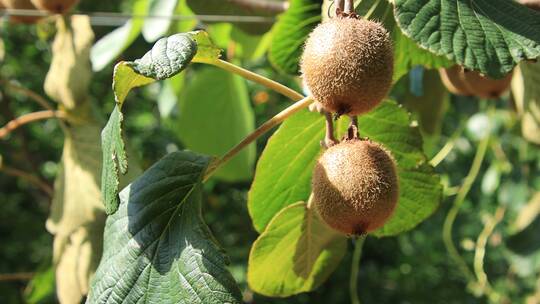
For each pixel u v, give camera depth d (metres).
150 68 0.70
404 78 1.17
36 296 1.28
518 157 1.66
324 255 0.90
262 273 0.89
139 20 1.30
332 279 2.88
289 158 0.87
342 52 0.69
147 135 2.61
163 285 0.75
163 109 1.54
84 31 1.09
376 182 0.71
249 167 1.41
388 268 3.00
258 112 2.47
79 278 1.08
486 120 1.57
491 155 2.18
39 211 2.94
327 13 0.83
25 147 1.87
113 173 0.72
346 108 0.69
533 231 1.47
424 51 0.87
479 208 2.29
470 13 0.74
